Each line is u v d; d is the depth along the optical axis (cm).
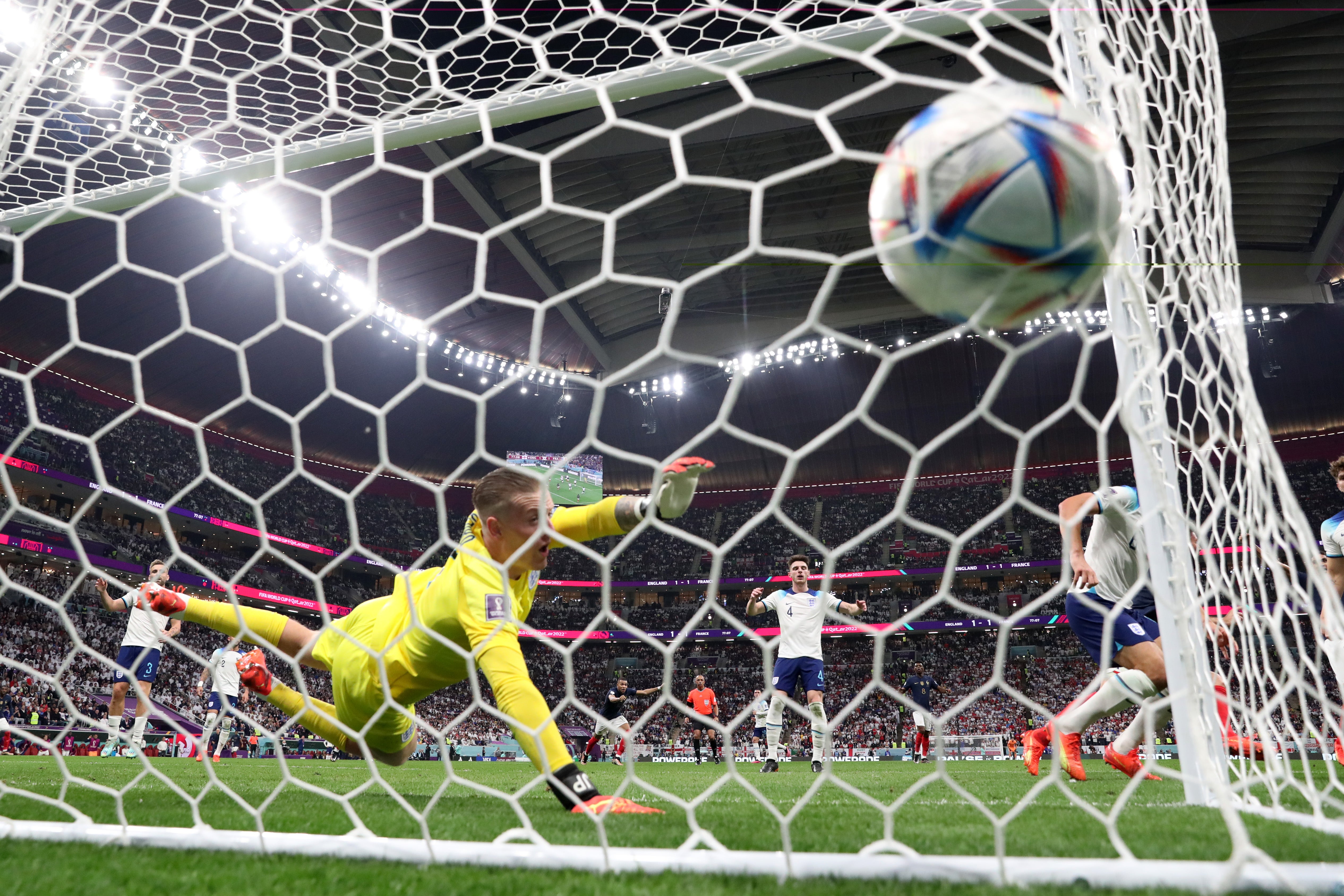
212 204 205
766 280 2644
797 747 2603
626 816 222
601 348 2997
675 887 133
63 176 914
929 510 3625
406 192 1961
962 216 136
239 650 2061
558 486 3697
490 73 1063
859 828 199
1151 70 285
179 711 2330
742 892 129
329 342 181
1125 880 130
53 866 148
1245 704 249
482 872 147
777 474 3828
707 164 1917
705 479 3906
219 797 273
